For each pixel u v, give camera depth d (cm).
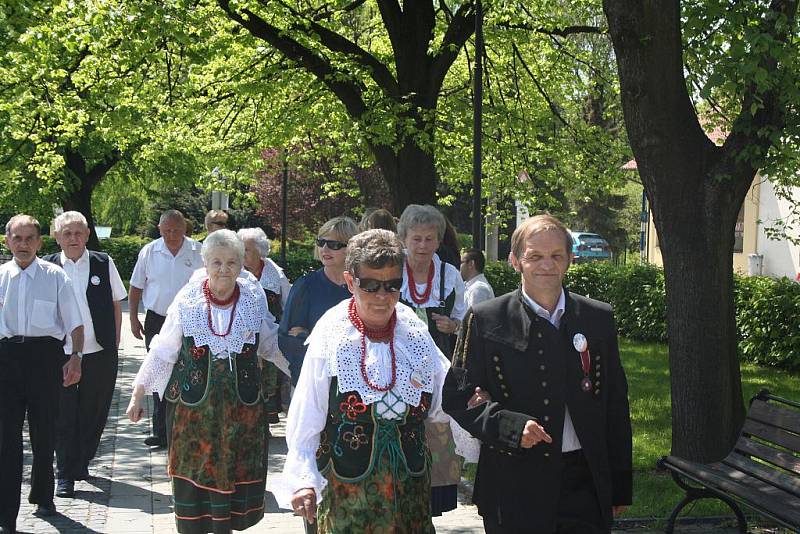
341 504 348
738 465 571
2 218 4038
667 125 703
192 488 521
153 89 1425
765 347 1384
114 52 1265
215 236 535
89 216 2700
